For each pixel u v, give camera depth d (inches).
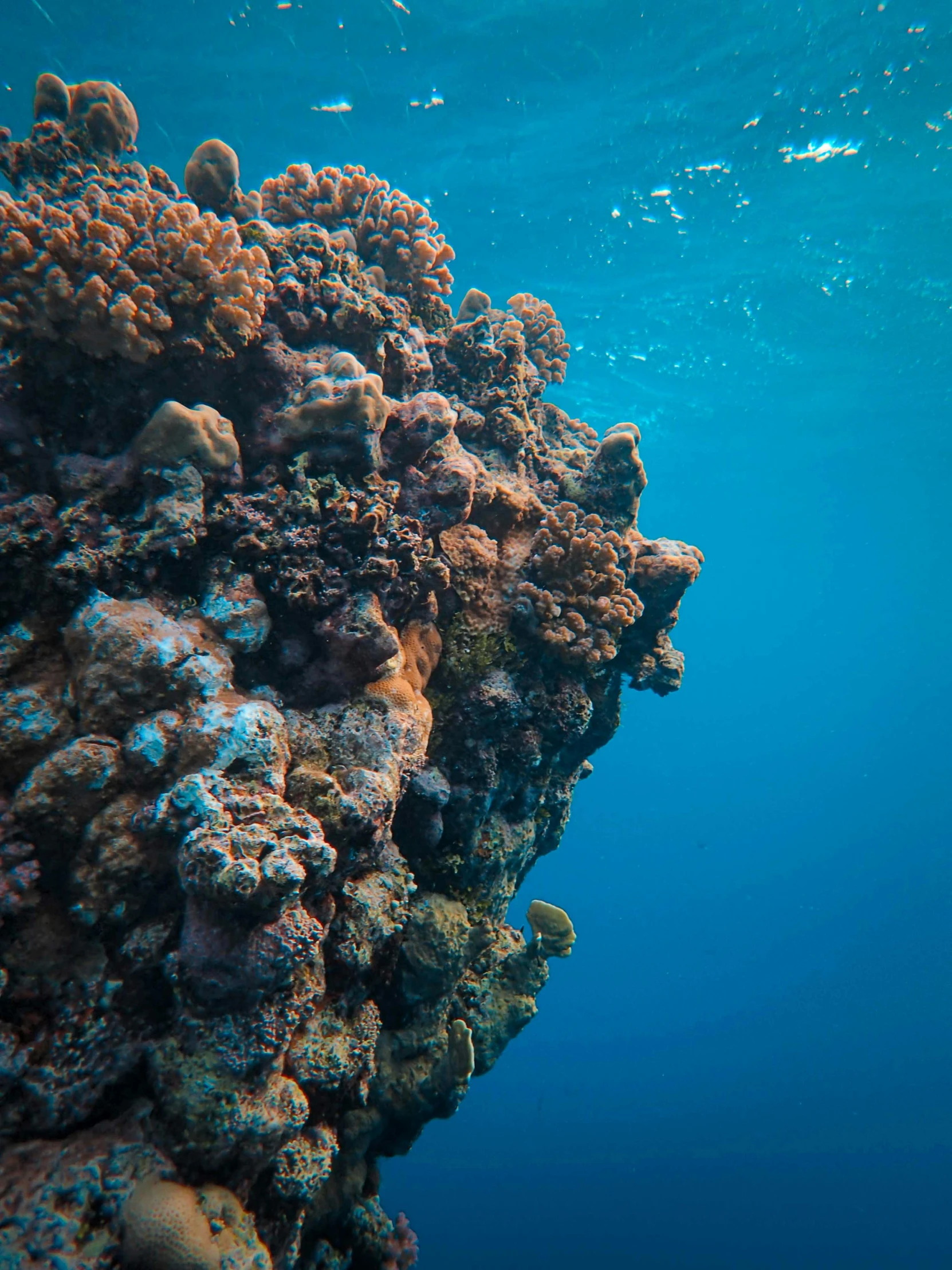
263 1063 118.3
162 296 155.5
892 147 534.9
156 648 134.2
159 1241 101.6
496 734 212.7
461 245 624.7
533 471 264.2
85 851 124.3
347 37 418.0
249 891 108.8
